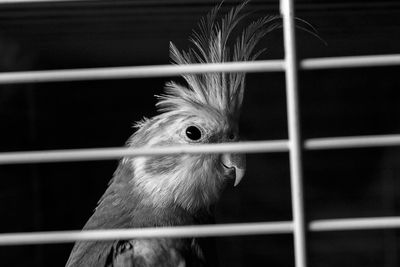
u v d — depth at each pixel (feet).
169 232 5.01
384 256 17.39
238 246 17.44
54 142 16.74
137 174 8.64
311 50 11.81
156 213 8.54
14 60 14.51
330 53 11.84
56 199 16.49
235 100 8.52
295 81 4.77
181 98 8.52
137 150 5.01
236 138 8.47
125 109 17.25
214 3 10.46
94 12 11.11
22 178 15.80
